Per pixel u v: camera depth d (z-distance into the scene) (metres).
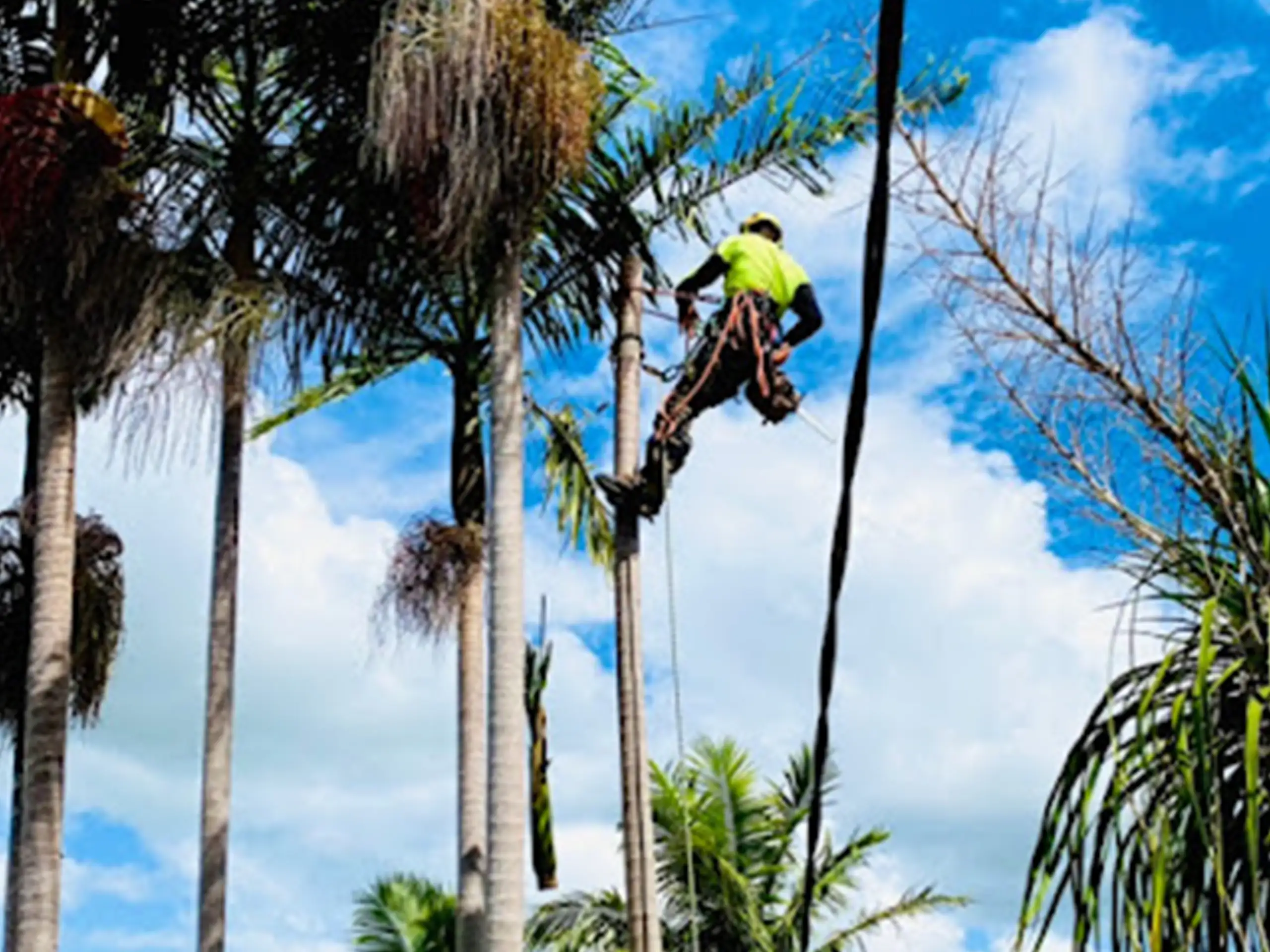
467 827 14.52
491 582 12.45
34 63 14.68
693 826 23.17
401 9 12.24
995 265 5.83
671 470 10.97
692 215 14.38
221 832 14.08
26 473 15.09
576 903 21.88
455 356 15.16
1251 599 5.68
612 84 14.27
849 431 4.31
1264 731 5.70
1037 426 5.89
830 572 4.64
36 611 13.23
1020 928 5.83
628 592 12.04
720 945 23.11
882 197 3.85
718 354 10.74
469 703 14.75
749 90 14.33
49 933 12.72
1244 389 5.85
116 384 13.33
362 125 14.24
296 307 14.38
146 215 13.34
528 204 12.45
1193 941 5.63
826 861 23.62
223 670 14.35
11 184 12.96
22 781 13.49
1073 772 5.89
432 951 22.17
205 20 14.38
